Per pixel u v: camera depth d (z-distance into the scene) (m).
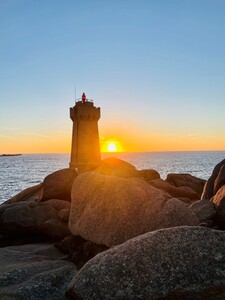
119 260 7.44
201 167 160.62
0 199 65.44
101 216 11.41
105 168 26.73
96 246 11.16
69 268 9.47
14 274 9.27
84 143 54.22
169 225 9.90
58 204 18.70
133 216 10.62
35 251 13.16
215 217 13.88
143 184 11.68
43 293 8.12
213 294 6.89
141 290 6.97
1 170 170.75
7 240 16.03
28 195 26.45
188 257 7.28
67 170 21.77
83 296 7.20
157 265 7.22
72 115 55.91
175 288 6.93
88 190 12.77
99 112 55.97
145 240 7.69
